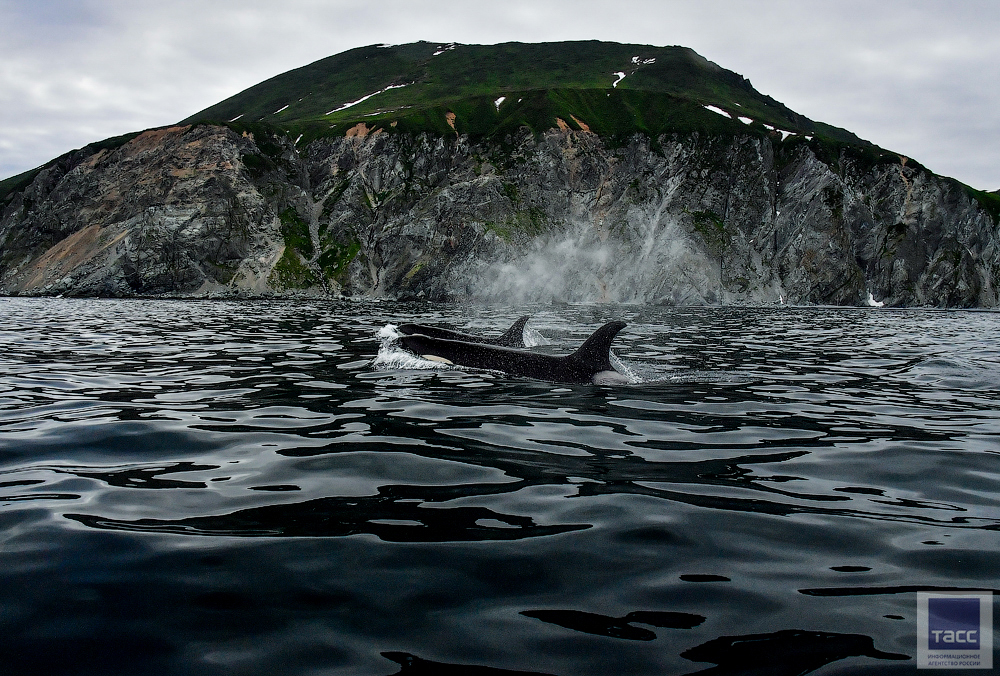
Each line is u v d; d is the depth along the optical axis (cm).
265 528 462
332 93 13900
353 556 417
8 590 365
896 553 433
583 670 302
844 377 1264
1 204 8875
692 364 1448
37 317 3136
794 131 8675
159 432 739
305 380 1139
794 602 366
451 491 549
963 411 924
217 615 344
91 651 311
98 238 7944
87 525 462
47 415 822
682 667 304
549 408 912
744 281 7006
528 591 376
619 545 440
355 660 307
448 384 1104
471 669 302
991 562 420
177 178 8275
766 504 526
